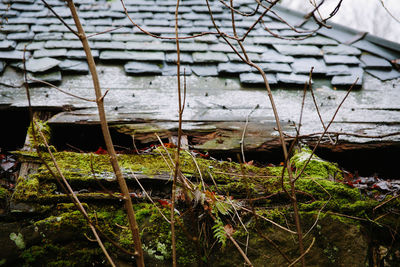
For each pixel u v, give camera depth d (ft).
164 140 8.41
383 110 9.25
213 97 9.42
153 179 6.93
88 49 4.93
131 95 9.24
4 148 9.70
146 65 10.00
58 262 5.95
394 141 8.29
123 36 10.66
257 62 10.23
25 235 5.98
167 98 9.25
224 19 11.66
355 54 10.77
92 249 6.12
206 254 6.31
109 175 6.93
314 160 7.69
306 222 6.61
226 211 6.36
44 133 7.95
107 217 6.40
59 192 6.66
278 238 6.48
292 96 9.68
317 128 8.66
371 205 6.80
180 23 11.35
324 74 10.14
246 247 6.36
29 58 9.61
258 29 11.41
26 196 6.35
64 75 9.56
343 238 6.54
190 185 6.61
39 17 10.92
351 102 9.48
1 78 9.09
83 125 8.42
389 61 10.69
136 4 11.93
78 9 11.46
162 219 6.43
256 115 9.01
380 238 6.77
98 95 4.92
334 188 7.00
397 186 7.70
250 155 8.77
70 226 6.15
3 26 10.33
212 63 10.27
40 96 8.85
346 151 8.34
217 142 8.29
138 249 5.12
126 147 8.85
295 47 10.83
